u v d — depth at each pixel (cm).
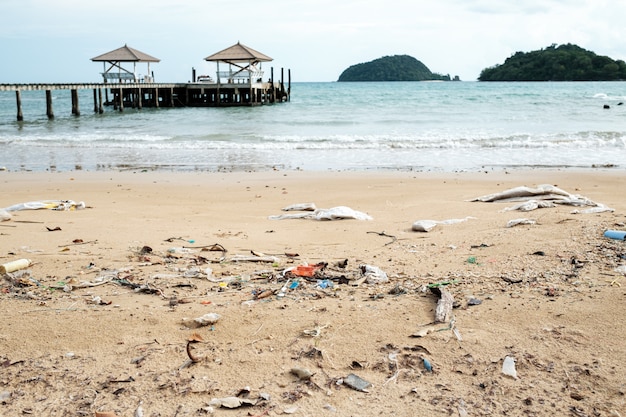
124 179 1302
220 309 436
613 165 1445
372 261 575
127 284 499
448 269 530
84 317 421
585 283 461
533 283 471
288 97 5206
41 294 474
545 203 827
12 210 885
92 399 313
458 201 970
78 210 916
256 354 363
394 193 1094
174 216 870
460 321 402
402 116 3138
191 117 3275
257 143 1969
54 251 616
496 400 308
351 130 2386
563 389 316
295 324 405
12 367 348
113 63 4606
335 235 711
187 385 327
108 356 362
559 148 1781
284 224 795
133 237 696
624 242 566
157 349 371
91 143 2023
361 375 338
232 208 954
